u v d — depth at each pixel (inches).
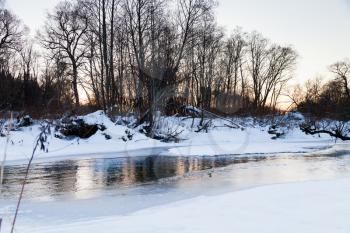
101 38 1566.2
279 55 2812.5
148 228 258.1
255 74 2783.0
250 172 687.7
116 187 560.1
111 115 1339.8
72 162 836.0
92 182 601.3
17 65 1999.3
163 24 1485.0
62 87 1606.8
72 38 1863.9
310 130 1608.0
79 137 1149.7
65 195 505.4
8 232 312.5
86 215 401.1
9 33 1995.6
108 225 270.5
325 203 330.6
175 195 500.1
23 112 1263.5
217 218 286.4
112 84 1465.3
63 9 1851.6
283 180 597.3
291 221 270.4
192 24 1584.6
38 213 409.7
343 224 258.1
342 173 666.2
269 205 331.6
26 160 851.4
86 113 1421.0
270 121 1665.8
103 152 1009.5
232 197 377.7
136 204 450.3
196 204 347.6
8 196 498.3
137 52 1461.6
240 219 281.1
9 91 1402.6
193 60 1665.8
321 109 1780.3
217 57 2000.5
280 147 1157.7
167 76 1331.2
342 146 1240.8
